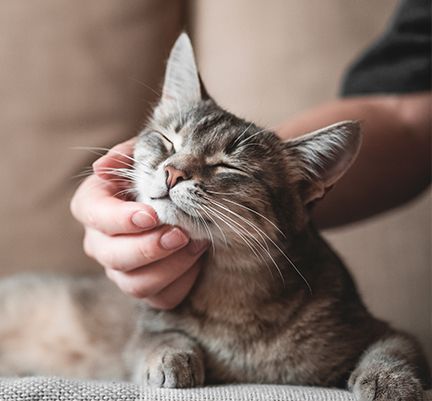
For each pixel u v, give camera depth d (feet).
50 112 2.93
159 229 1.79
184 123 2.08
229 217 1.91
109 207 1.80
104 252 1.84
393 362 1.85
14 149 2.92
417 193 2.65
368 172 2.47
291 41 3.07
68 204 2.94
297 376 1.99
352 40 3.05
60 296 2.58
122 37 2.98
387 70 2.58
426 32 2.55
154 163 1.98
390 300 3.01
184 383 1.78
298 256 2.05
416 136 2.54
